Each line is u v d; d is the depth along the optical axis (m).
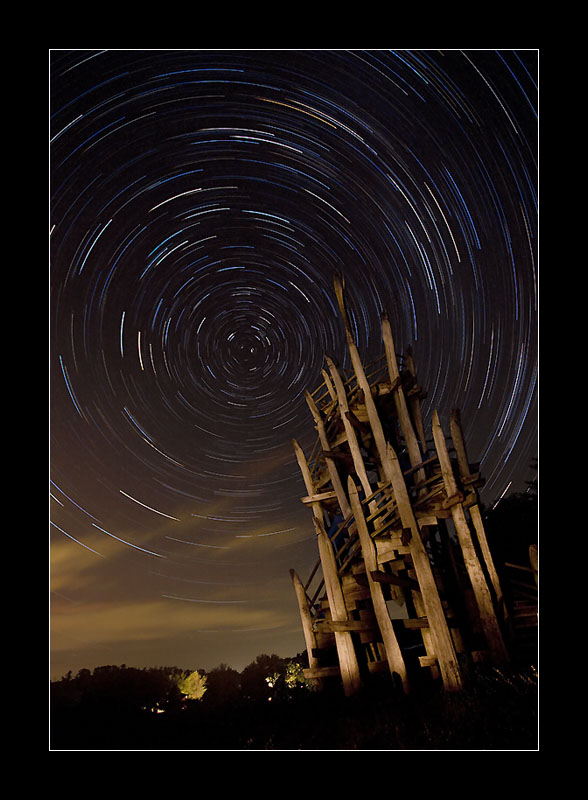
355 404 18.41
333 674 18.62
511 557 21.30
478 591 14.93
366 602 18.83
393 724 11.76
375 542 16.27
